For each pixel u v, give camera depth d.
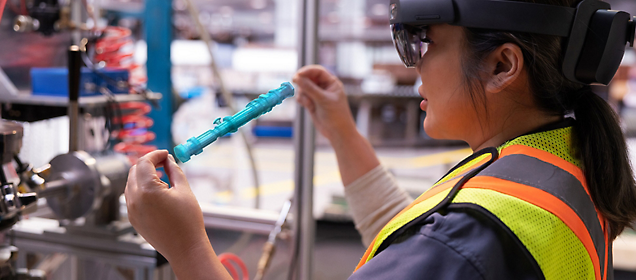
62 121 1.65
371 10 5.07
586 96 0.61
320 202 3.87
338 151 1.08
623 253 2.75
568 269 0.52
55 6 1.24
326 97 1.06
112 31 1.39
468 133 0.64
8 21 1.27
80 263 1.17
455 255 0.49
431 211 0.53
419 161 5.16
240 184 4.11
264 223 1.40
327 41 5.20
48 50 1.42
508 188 0.52
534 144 0.58
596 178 0.58
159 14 1.87
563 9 0.55
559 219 0.52
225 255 1.26
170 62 1.91
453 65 0.61
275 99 0.73
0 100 1.25
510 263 0.50
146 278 0.96
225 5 5.26
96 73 1.18
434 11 0.59
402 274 0.51
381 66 5.27
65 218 0.95
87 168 0.92
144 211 0.58
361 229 1.07
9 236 1.01
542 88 0.58
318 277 2.83
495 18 0.56
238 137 4.45
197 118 3.69
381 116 5.47
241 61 5.20
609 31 0.56
